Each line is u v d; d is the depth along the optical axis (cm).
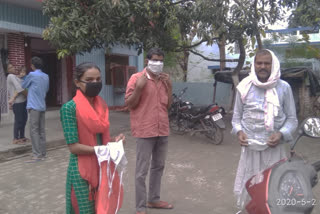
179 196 419
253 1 811
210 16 744
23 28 899
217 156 623
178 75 1903
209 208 379
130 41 785
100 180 236
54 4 746
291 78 1253
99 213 229
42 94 581
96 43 830
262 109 285
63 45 743
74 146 229
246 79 294
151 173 370
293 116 289
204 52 2009
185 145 723
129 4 741
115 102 1334
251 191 217
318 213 342
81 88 235
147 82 336
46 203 399
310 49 1313
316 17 816
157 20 836
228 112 1321
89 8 757
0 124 887
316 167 241
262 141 290
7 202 402
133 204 394
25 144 657
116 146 240
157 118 340
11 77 631
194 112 770
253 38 911
